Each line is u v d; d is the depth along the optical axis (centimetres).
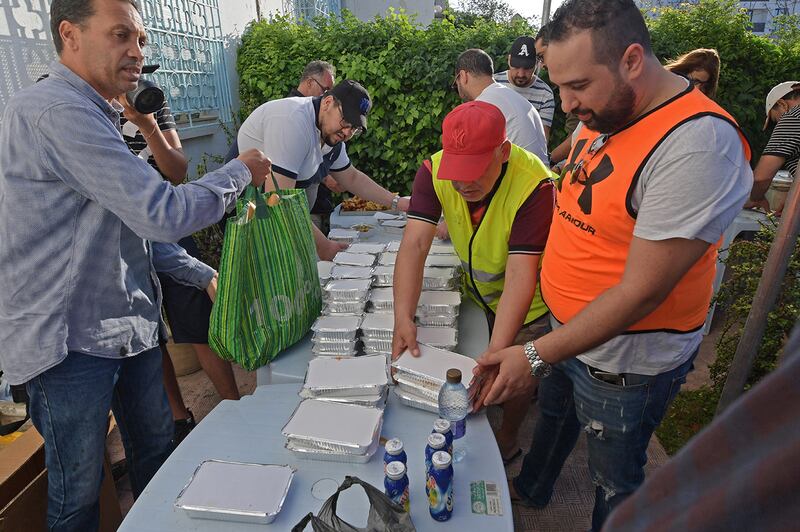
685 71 254
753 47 493
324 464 124
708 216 105
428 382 142
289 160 232
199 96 481
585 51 106
